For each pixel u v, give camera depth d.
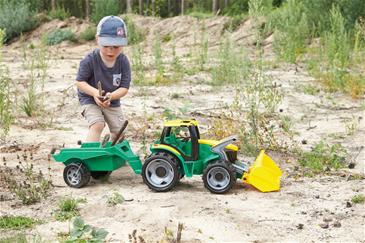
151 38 30.69
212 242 5.70
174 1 40.81
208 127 10.29
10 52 28.09
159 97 13.69
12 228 6.07
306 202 6.81
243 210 6.52
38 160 8.58
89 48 30.91
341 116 11.73
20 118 11.56
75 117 11.80
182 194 7.02
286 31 20.66
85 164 7.35
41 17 34.81
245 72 14.11
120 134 7.48
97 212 6.48
